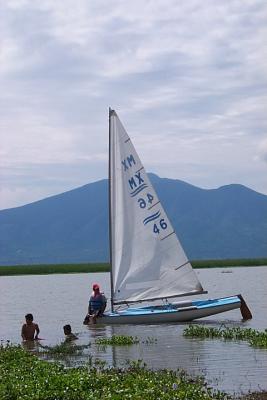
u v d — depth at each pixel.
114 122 42.31
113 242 41.19
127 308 43.03
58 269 164.50
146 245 41.34
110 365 25.22
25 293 83.06
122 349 29.80
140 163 41.81
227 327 36.56
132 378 20.12
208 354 27.36
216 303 41.62
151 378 20.44
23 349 29.02
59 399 17.88
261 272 136.75
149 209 41.59
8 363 24.08
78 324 42.91
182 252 41.56
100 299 40.75
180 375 22.50
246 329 34.12
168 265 41.47
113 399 17.17
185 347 29.62
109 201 41.53
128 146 42.09
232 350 28.23
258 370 23.50
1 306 60.94
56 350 29.95
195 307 40.56
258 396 19.17
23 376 20.67
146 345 30.78
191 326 35.97
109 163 41.88
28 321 35.34
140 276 41.12
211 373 23.14
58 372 21.17
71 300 68.69
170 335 34.31
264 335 31.59
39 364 23.06
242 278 108.00
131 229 41.34
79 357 27.97
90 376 19.94
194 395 18.22
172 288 41.41
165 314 40.16
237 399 18.80
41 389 18.58
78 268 169.50
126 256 41.09
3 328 42.50
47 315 50.56
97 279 128.12
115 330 37.41
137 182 41.62
